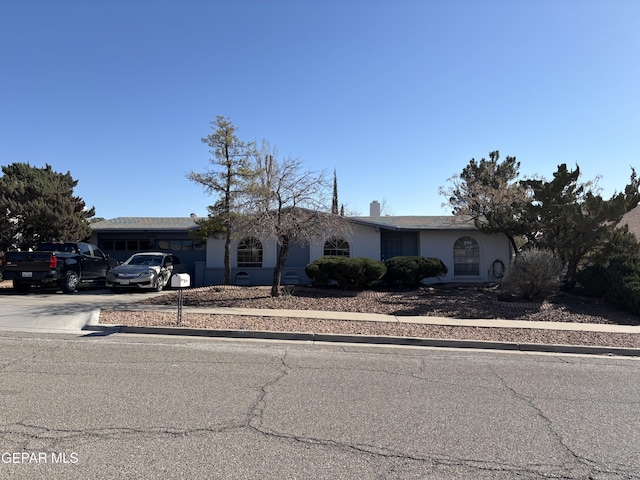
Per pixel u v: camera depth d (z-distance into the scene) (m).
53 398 5.25
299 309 12.79
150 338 9.14
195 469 3.64
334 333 9.62
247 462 3.79
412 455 4.00
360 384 6.15
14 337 8.94
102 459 3.77
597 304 13.91
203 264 20.83
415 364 7.45
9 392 5.45
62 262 15.80
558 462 3.93
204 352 7.93
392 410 5.14
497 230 18.12
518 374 6.95
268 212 14.52
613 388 6.25
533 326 10.80
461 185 21.28
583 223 14.53
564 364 7.77
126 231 22.67
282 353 8.02
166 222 23.75
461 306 13.40
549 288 13.95
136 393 5.50
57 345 8.22
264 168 16.28
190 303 13.39
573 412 5.21
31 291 16.88
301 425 4.62
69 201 20.77
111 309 11.99
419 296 15.36
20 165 22.81
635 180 15.18
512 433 4.55
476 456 4.01
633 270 13.14
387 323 10.85
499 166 21.77
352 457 3.93
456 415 5.03
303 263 20.47
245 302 13.63
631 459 4.01
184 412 4.89
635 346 9.06
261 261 20.48
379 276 16.75
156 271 17.09
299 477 3.56
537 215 16.34
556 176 15.78
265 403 5.26
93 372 6.42
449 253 20.95
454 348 8.98
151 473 3.55
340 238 19.94
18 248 19.69
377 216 24.61
